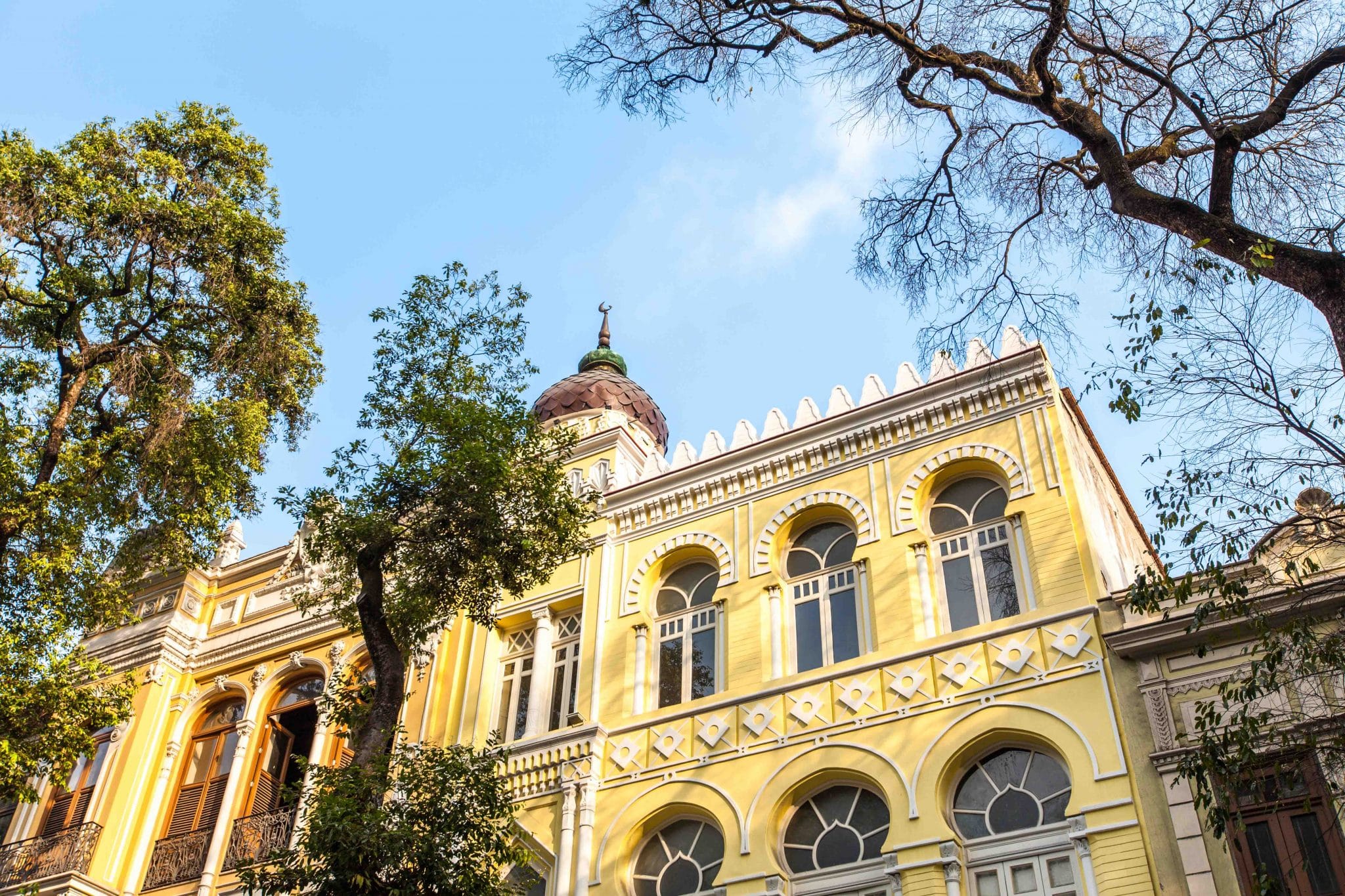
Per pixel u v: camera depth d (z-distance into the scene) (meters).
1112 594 16.30
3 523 18.39
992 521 18.33
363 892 12.90
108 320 21.39
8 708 17.31
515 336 18.55
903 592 18.08
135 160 21.42
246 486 22.31
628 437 23.84
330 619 23.80
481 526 17.16
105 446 20.55
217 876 21.47
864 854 16.22
